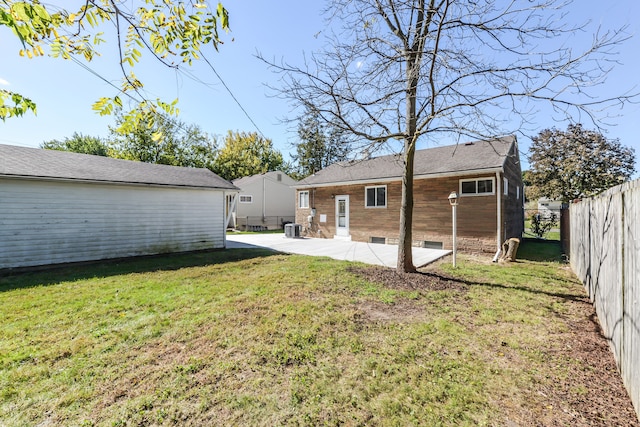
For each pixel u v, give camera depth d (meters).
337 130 5.05
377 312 3.87
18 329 3.31
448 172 9.60
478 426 1.88
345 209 13.29
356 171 13.55
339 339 3.08
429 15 4.56
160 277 5.93
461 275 5.95
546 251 9.64
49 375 2.42
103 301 4.33
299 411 2.02
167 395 2.17
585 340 3.07
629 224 2.40
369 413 2.00
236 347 2.90
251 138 35.22
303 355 2.75
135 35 2.05
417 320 3.60
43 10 1.48
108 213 8.20
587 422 1.92
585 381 2.36
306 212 15.08
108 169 8.94
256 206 22.52
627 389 2.21
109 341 3.03
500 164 8.67
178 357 2.72
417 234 10.74
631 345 2.16
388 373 2.46
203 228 10.25
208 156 28.12
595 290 3.95
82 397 2.14
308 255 8.80
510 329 3.34
